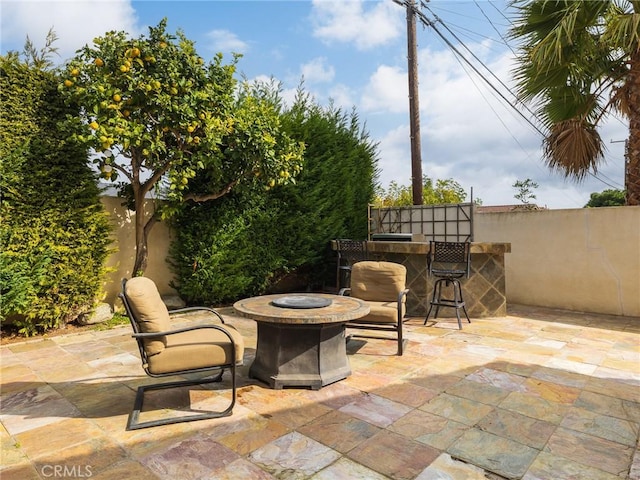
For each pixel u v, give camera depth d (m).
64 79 4.40
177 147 5.04
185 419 2.43
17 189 4.21
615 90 5.63
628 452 2.10
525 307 6.37
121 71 4.32
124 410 2.61
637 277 5.56
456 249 5.11
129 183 5.43
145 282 2.66
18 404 2.71
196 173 5.57
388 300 4.18
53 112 4.50
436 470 1.93
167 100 4.49
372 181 8.56
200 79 4.89
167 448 2.13
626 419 2.48
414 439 2.22
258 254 6.47
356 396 2.83
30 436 2.26
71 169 4.61
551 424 2.41
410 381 3.12
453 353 3.87
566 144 5.59
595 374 3.28
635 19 4.56
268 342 3.09
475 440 2.22
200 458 2.03
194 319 5.38
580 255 6.01
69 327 4.86
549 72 5.54
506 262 6.77
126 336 4.54
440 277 5.34
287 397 2.81
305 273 7.62
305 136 6.85
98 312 5.04
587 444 2.18
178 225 5.87
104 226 4.95
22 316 4.60
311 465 1.96
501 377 3.21
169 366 2.41
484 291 5.55
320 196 7.26
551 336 4.53
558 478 1.86
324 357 3.04
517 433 2.30
